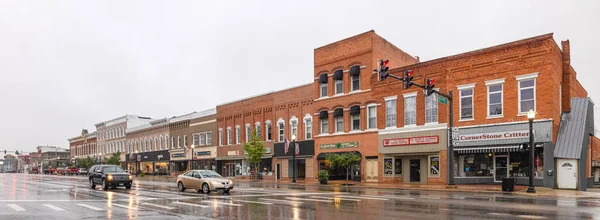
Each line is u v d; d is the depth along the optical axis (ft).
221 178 80.64
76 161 309.42
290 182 127.54
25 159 494.59
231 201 61.00
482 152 93.76
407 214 44.75
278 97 151.84
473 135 95.91
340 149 126.31
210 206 54.24
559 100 90.99
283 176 147.02
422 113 106.11
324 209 49.96
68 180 152.76
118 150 267.80
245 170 165.07
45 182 133.28
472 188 85.25
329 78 132.05
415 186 95.09
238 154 167.02
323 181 115.14
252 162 147.33
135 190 88.69
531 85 88.58
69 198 68.23
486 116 94.68
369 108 120.26
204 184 78.54
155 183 124.06
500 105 93.04
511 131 89.92
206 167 187.32
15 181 142.41
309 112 139.44
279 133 151.23
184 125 204.54
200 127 192.65
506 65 92.43
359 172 120.57
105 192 82.43
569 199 62.44
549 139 84.53
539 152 87.61
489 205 53.16
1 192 83.76
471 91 98.02
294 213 46.37
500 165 93.56
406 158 110.42
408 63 138.10
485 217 41.81
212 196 70.49
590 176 99.96
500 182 92.89
